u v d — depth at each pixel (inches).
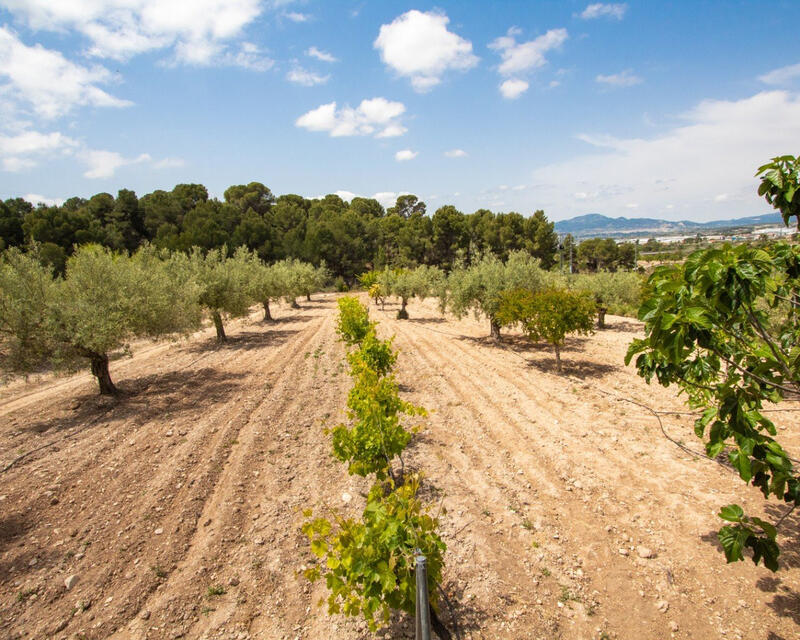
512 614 178.7
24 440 374.0
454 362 633.0
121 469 311.4
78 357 462.3
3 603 190.5
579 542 224.4
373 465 244.1
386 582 138.4
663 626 173.0
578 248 3093.0
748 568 200.5
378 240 2864.2
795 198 140.5
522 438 350.9
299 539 230.7
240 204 3206.2
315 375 567.5
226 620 179.8
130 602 189.8
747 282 114.0
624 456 313.4
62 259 1321.4
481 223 2386.8
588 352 674.8
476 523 238.4
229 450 339.3
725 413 140.2
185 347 807.1
